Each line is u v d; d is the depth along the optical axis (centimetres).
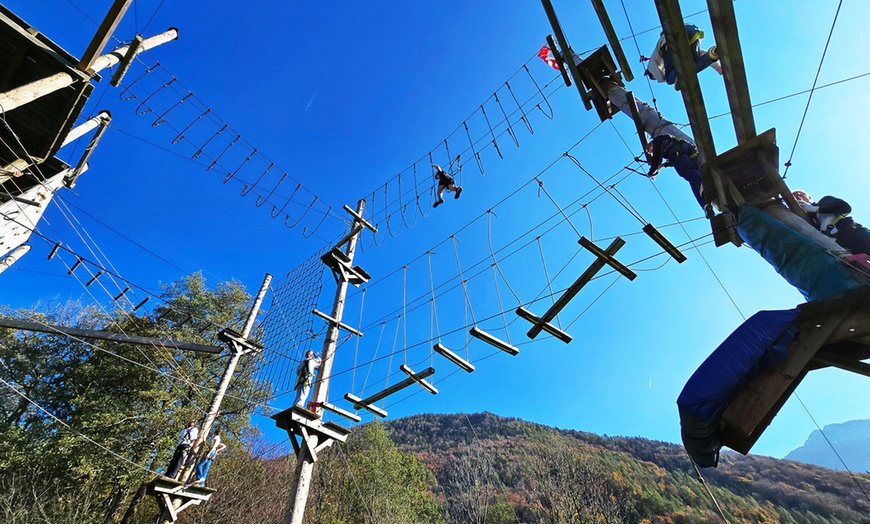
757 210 413
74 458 1700
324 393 946
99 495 1752
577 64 640
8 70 782
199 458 1099
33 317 2286
